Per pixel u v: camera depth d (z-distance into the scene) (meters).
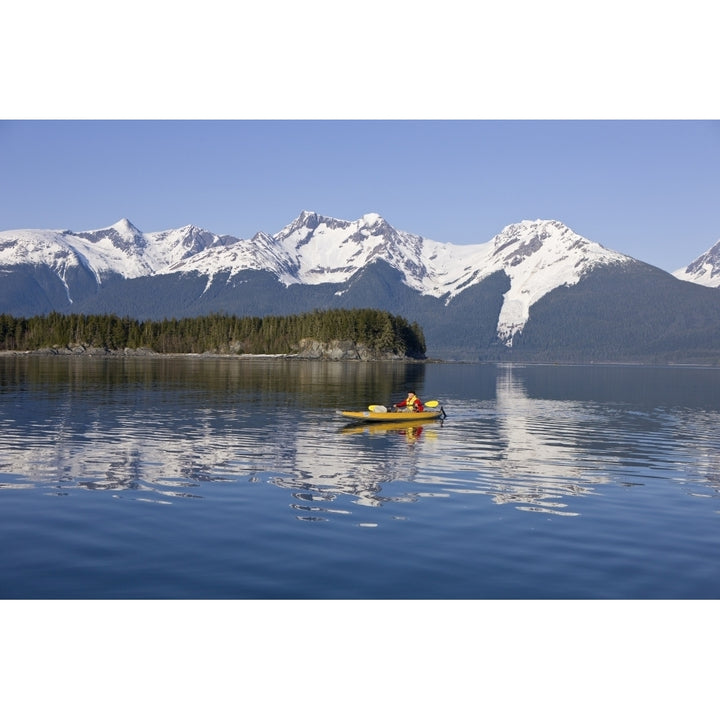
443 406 63.00
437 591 15.85
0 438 35.53
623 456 34.47
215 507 22.36
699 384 120.88
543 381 122.44
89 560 17.34
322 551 18.20
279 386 81.50
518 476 28.70
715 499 25.02
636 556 18.30
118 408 50.91
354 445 35.94
